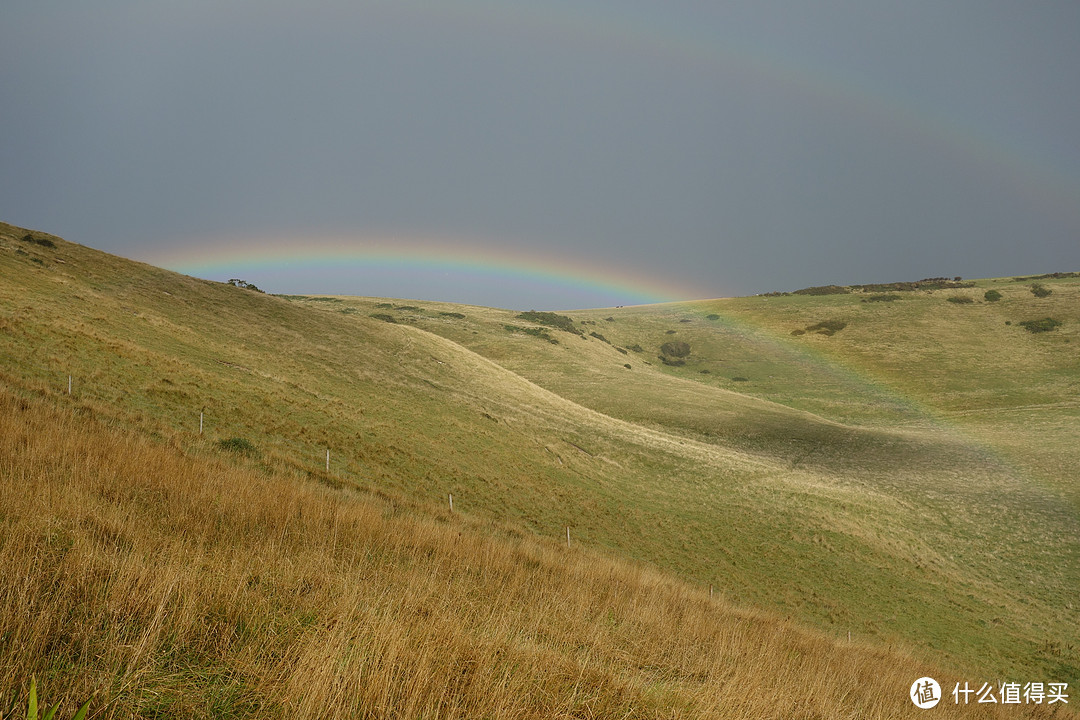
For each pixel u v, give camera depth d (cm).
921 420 7806
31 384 1928
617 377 8706
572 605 1029
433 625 586
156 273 5147
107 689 358
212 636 480
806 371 11100
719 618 1433
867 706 874
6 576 467
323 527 1080
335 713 382
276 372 3684
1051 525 3903
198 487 1131
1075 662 2397
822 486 4419
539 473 3606
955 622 2681
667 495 3888
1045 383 9119
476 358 6662
